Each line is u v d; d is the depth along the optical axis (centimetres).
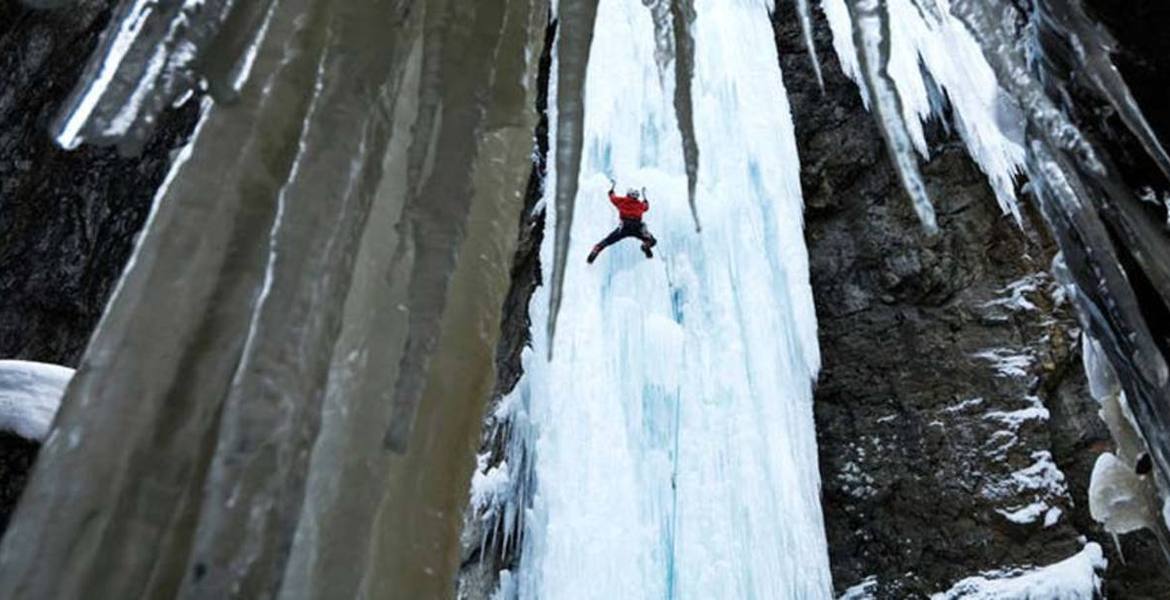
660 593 869
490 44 233
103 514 157
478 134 224
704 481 912
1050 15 350
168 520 162
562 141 242
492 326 247
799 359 1021
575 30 248
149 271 178
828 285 1110
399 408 191
